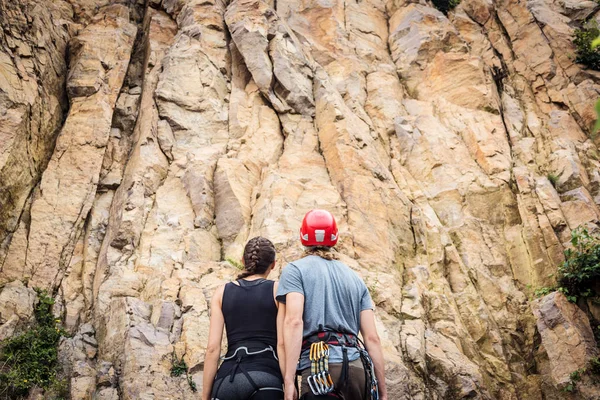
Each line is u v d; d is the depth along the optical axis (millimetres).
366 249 8578
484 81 12094
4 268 7824
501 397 8023
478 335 8453
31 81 9219
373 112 11492
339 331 3355
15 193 8336
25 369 6680
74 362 6934
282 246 8109
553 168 10914
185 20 11508
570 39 13242
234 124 10156
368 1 13789
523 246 9617
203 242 8602
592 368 7688
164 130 9797
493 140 11055
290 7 12836
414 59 12594
